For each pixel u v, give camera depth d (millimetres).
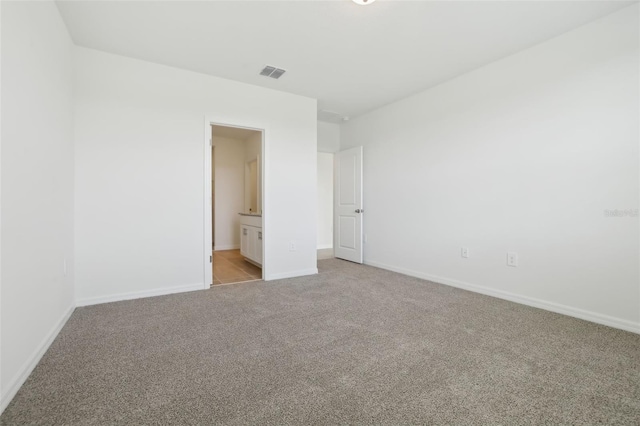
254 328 2207
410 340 2006
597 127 2320
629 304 2182
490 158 3037
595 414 1280
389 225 4289
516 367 1661
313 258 4074
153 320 2354
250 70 3205
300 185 3953
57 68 2158
